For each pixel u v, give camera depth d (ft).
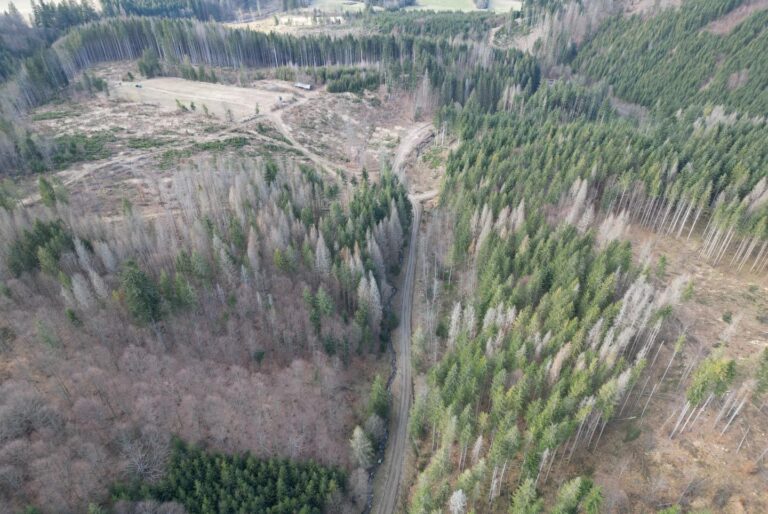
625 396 238.68
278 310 292.61
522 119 549.54
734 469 202.90
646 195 378.73
